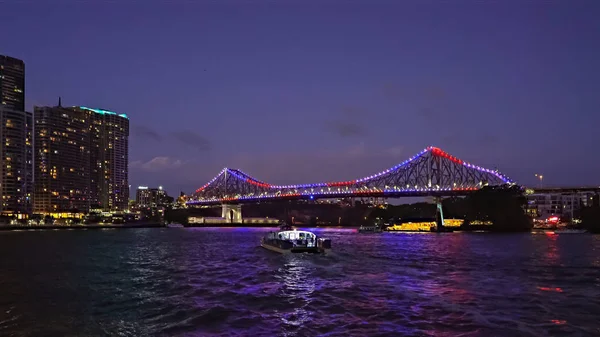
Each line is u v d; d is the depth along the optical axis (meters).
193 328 29.34
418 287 42.78
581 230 178.62
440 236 150.75
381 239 129.50
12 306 36.09
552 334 27.69
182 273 54.50
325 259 68.25
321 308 34.28
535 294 39.22
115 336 28.06
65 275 53.56
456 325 29.53
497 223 193.00
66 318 32.31
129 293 41.28
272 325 29.77
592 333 27.94
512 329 28.69
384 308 34.12
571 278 48.06
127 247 103.75
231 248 96.56
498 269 55.47
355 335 27.52
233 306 35.22
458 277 49.00
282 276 50.81
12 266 63.59
